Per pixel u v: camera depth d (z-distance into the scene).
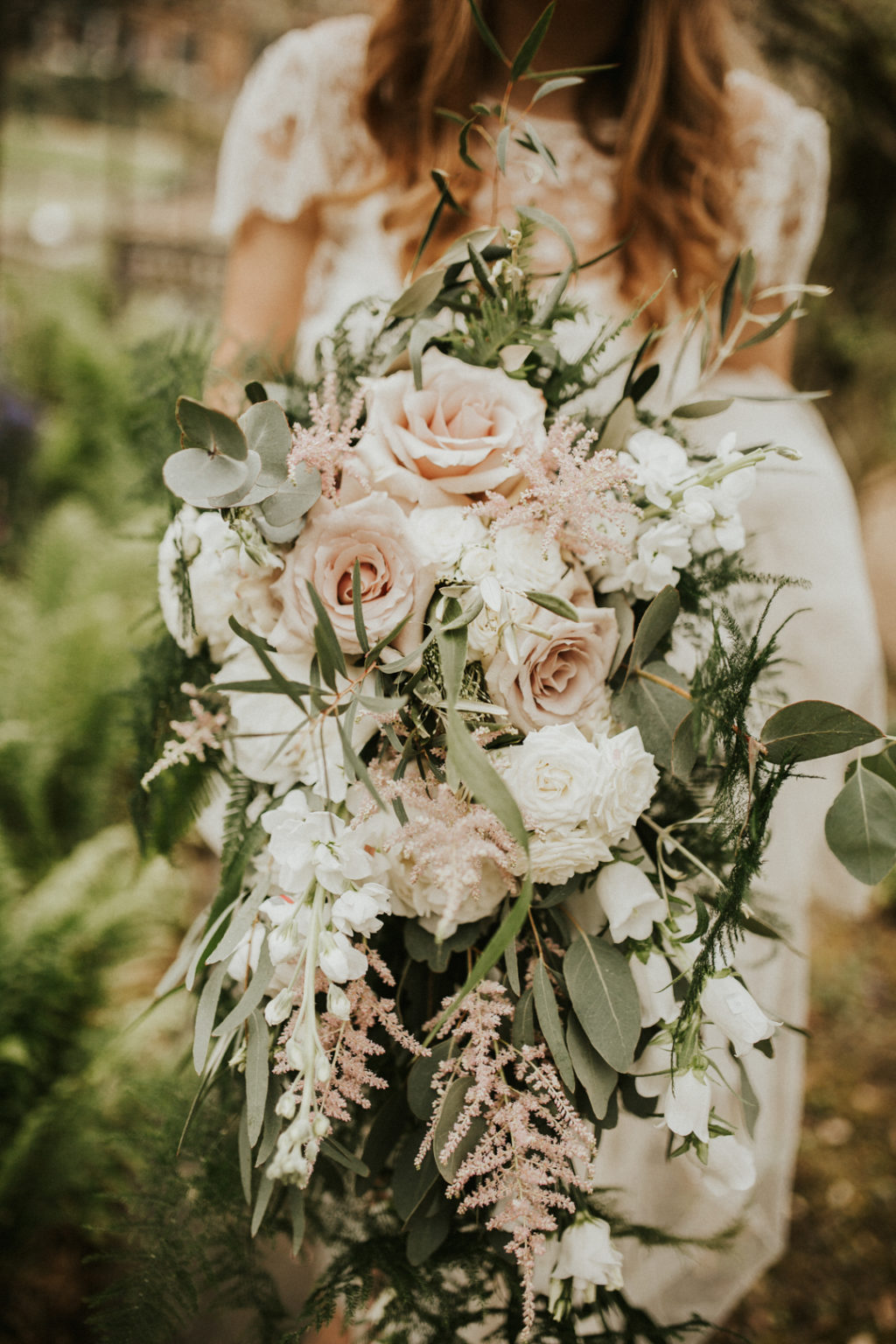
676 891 0.87
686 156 1.29
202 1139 0.89
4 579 3.25
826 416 3.04
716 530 0.80
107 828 2.40
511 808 0.64
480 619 0.74
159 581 0.90
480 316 0.88
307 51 1.45
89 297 6.32
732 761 0.78
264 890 0.77
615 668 0.80
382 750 0.79
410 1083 0.78
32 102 7.20
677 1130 0.73
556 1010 0.77
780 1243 1.52
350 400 0.89
